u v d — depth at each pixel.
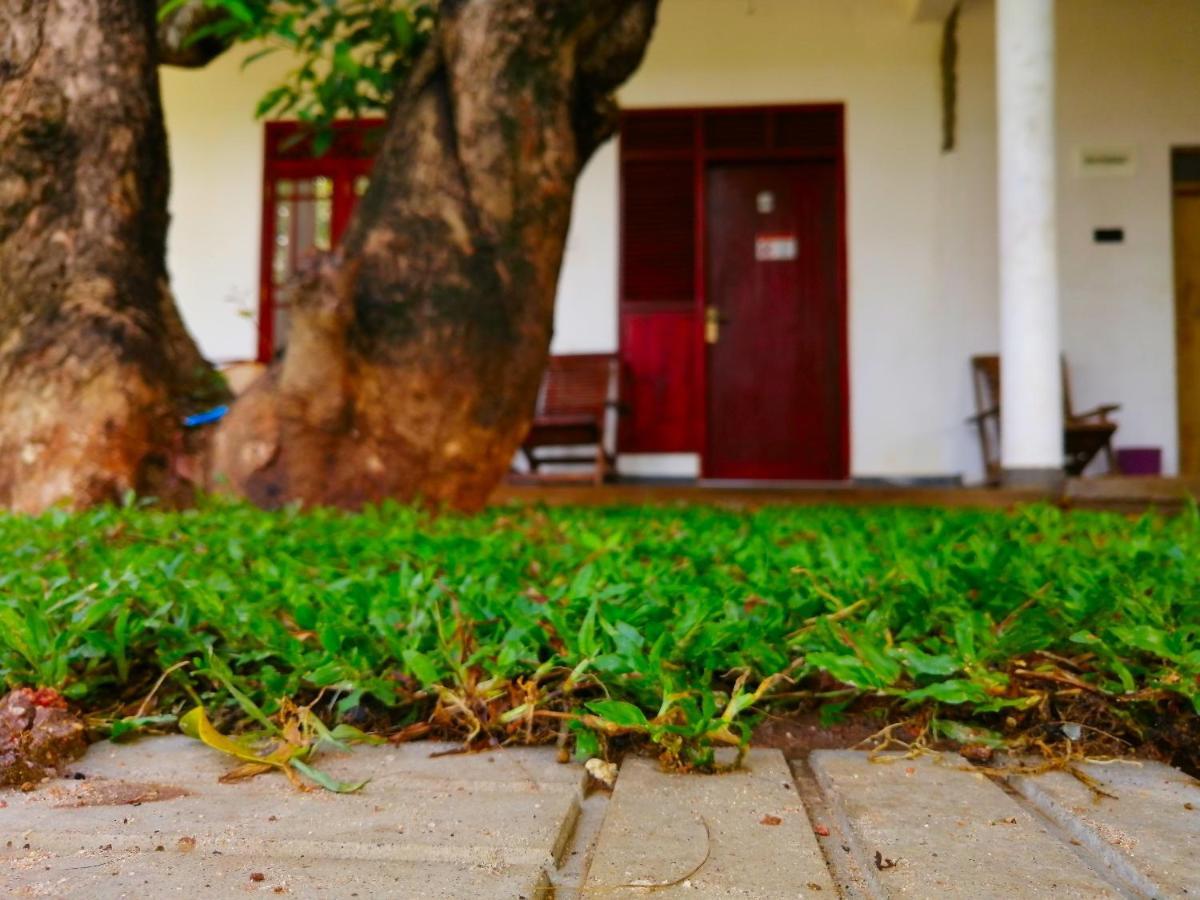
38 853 0.95
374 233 3.53
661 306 7.96
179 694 1.54
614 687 1.37
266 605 1.67
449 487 3.56
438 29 3.57
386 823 1.02
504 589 1.81
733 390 7.98
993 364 7.31
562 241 3.68
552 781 1.18
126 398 3.28
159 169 3.68
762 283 8.00
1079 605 1.52
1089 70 7.55
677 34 7.95
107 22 3.50
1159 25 7.52
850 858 0.98
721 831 1.01
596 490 5.79
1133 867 0.91
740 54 7.91
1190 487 5.23
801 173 7.99
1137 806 1.08
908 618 1.62
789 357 7.95
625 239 8.00
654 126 7.99
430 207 3.50
